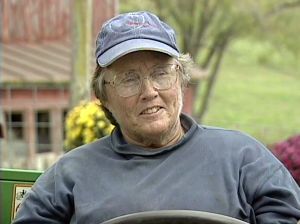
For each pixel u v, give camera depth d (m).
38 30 14.31
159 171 2.73
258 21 15.20
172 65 2.76
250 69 26.83
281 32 15.41
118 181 2.74
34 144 11.53
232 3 15.12
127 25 2.74
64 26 14.59
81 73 8.39
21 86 11.77
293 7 15.02
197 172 2.71
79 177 2.79
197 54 16.39
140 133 2.76
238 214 2.64
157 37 2.73
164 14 15.66
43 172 3.19
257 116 22.67
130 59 2.72
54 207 2.78
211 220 2.30
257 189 2.69
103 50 2.75
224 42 16.55
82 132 5.32
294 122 22.05
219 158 2.74
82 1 8.42
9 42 13.88
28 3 14.15
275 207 2.66
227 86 26.14
